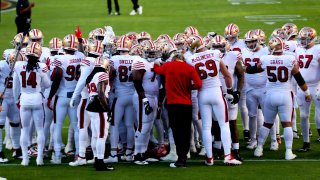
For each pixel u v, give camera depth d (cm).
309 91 2975
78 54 2786
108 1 7281
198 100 2692
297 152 2933
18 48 2752
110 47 2889
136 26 6438
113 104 2798
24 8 5597
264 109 2830
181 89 2638
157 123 2855
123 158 2867
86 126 2717
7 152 3036
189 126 2664
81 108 2695
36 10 7944
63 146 3102
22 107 2695
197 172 2580
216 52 2666
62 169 2664
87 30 6319
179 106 2631
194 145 2959
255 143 3028
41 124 2733
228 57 2781
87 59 2658
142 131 2739
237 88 2791
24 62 2708
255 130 3017
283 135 3095
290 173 2558
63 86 2770
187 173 2564
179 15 7112
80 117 2700
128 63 2791
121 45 2794
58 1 8744
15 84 2719
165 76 2680
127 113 2814
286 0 8031
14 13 7944
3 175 2564
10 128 2962
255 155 2869
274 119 2839
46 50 3091
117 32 6094
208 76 2655
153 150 2856
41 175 2558
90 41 2898
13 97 2845
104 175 2547
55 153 2778
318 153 2908
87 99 2686
